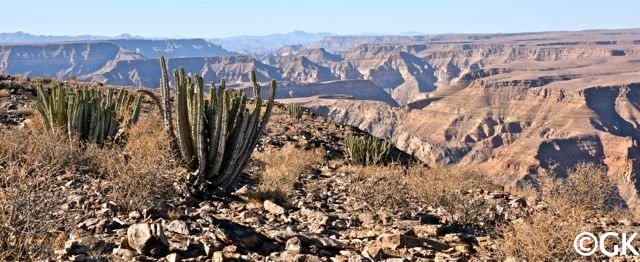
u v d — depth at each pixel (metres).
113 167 8.73
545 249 6.80
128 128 13.44
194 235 6.66
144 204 7.46
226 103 9.02
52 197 5.85
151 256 5.85
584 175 11.46
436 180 11.94
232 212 8.46
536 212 10.29
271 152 15.77
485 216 9.52
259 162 14.33
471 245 7.98
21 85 22.84
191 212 7.93
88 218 6.80
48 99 11.56
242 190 9.95
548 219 7.36
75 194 7.62
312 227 8.20
